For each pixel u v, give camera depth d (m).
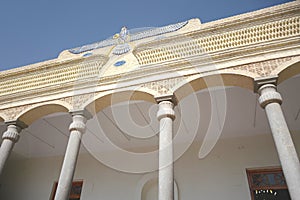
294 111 7.57
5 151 6.38
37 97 7.18
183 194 8.52
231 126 8.51
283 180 8.06
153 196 9.12
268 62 5.57
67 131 8.89
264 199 7.92
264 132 8.77
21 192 10.46
